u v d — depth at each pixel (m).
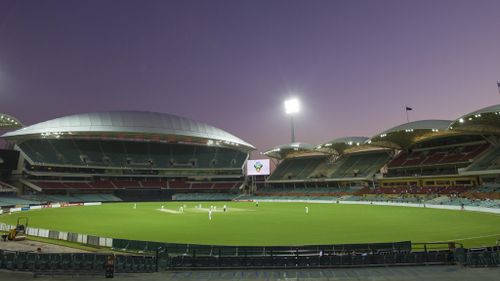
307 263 15.66
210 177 114.69
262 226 34.62
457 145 77.00
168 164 107.75
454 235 26.44
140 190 101.31
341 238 26.25
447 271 13.96
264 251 17.61
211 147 121.94
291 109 115.19
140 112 104.00
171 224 37.03
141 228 33.62
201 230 31.80
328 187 97.81
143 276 14.12
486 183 61.44
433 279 12.67
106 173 98.38
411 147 87.12
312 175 101.75
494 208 45.69
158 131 99.06
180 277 13.89
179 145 116.62
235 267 15.59
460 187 65.75
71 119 94.00
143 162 104.38
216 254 18.17
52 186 85.06
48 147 92.25
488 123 59.09
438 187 70.31
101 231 31.56
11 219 43.22
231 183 115.31
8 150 81.00
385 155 93.12
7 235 27.28
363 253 16.31
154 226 35.28
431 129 65.25
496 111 49.78
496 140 67.88
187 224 36.94
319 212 52.31
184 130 104.38
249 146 120.44
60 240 26.20
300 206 69.25
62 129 89.69
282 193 103.19
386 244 17.72
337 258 15.66
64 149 94.75
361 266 15.33
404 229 30.53
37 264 15.05
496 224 32.78
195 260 15.95
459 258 15.16
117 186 97.69
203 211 56.56
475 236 25.73
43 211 57.22
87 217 45.91
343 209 57.94
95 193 93.00
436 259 15.52
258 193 109.56
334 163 103.12
